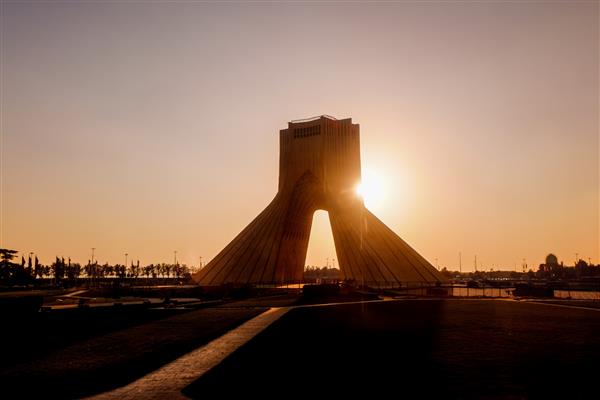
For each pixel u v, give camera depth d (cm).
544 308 4059
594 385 1566
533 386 1552
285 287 7094
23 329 2628
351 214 8750
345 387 1551
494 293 7419
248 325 2764
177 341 2292
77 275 16875
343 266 8181
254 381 1627
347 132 9300
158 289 6700
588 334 2573
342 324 2884
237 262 7906
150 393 1488
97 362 1880
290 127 9344
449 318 3234
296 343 2266
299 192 9012
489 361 1908
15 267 9875
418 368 1798
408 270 7881
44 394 1474
